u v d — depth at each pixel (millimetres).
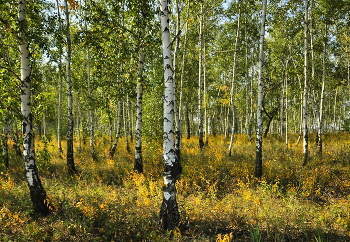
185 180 8727
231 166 10984
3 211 5613
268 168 10117
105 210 6000
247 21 17500
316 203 7195
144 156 12602
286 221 5836
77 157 14094
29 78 5809
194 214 6020
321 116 13383
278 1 12586
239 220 5684
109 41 8883
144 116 12734
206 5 13938
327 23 13516
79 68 15352
